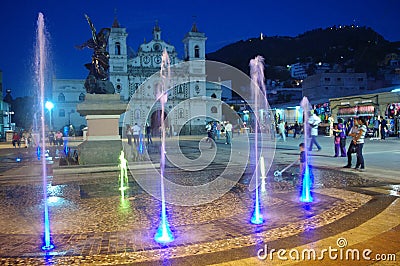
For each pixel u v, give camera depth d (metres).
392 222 5.77
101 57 13.23
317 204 7.13
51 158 19.12
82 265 4.39
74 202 7.87
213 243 5.03
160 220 6.29
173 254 4.65
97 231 5.74
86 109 12.52
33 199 8.27
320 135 34.28
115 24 66.94
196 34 68.94
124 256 4.63
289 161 14.70
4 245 5.16
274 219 6.16
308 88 54.72
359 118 11.93
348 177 10.29
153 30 69.62
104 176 11.29
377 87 52.09
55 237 5.47
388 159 14.23
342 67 103.38
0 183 10.50
